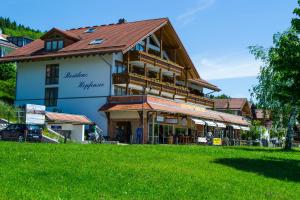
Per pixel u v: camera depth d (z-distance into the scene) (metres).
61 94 54.81
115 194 13.86
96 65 52.78
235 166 21.48
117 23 62.84
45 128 41.47
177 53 63.38
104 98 51.72
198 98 65.44
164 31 59.66
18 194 12.59
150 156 22.38
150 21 58.16
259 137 74.81
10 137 36.72
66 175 15.77
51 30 55.84
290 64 23.84
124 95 49.81
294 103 26.45
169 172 17.72
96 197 13.25
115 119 50.41
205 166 20.42
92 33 58.78
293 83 24.70
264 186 17.19
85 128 49.84
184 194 14.54
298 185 18.23
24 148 22.38
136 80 51.88
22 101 57.53
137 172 17.11
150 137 49.44
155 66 56.72
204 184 16.23
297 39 24.52
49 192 13.35
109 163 18.69
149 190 14.66
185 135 54.25
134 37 52.22
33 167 16.77
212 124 58.62
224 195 14.97
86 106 52.88
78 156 20.17
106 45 51.59
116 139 49.84
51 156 19.53
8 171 15.73
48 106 55.53
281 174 20.58
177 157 22.84
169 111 48.78
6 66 70.56
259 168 21.77
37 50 57.56
